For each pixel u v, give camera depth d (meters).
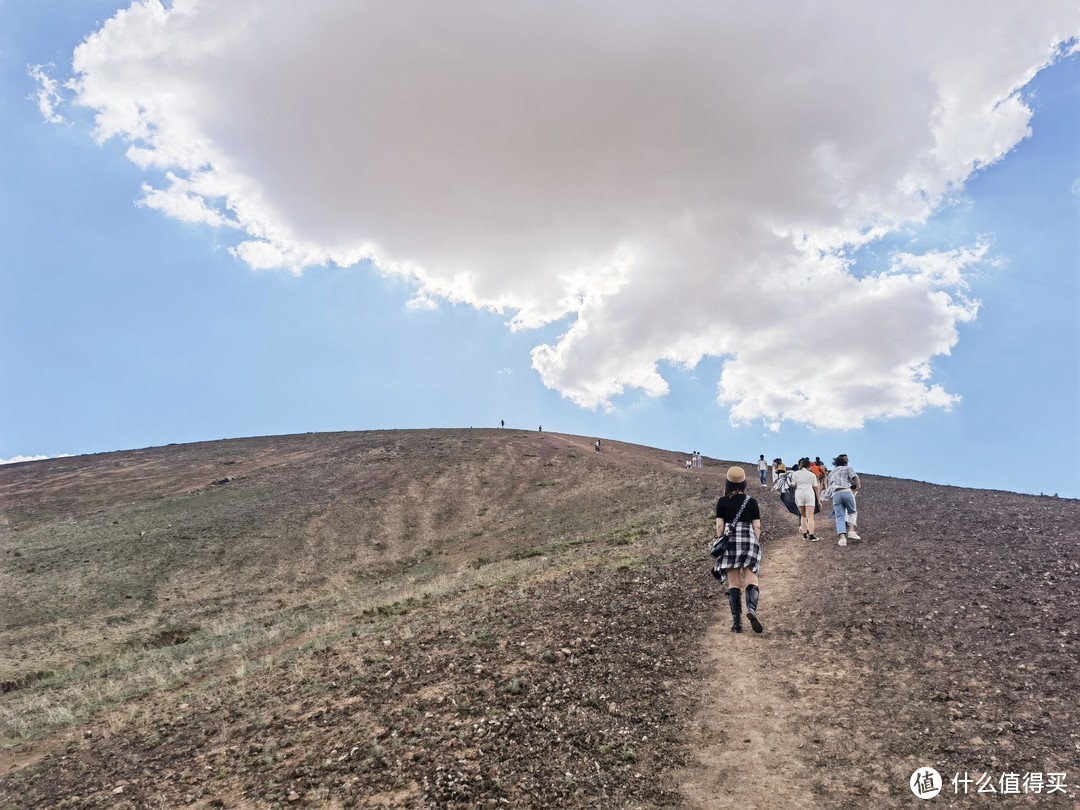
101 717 9.73
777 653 6.42
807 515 12.05
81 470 58.81
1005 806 3.62
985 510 13.53
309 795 4.71
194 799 5.12
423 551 34.09
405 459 55.69
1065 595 6.82
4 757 8.43
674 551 12.73
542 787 4.35
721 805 4.03
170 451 66.69
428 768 4.77
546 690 5.95
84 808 5.48
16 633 22.41
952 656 5.75
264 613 24.08
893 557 9.51
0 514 43.44
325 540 35.72
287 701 7.47
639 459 55.72
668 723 5.18
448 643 8.30
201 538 35.03
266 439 72.75
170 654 16.72
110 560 31.36
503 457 56.06
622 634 7.41
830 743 4.62
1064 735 4.25
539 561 17.52
